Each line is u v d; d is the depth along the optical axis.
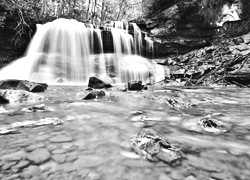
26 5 13.20
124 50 15.30
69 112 3.10
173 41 15.80
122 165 1.30
